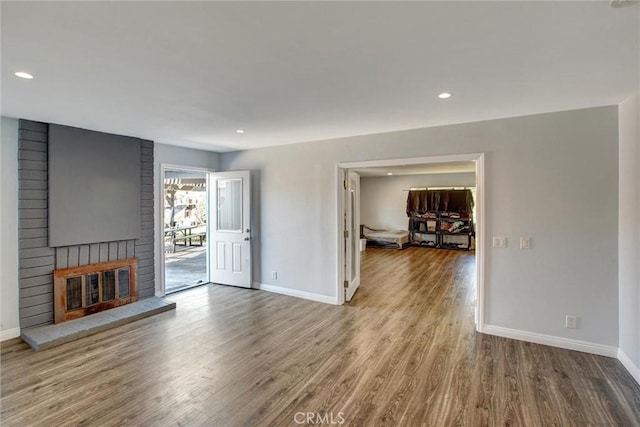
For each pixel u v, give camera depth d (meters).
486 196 3.38
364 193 10.84
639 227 2.52
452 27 1.58
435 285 5.48
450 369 2.71
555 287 3.11
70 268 3.70
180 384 2.50
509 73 2.15
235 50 1.82
